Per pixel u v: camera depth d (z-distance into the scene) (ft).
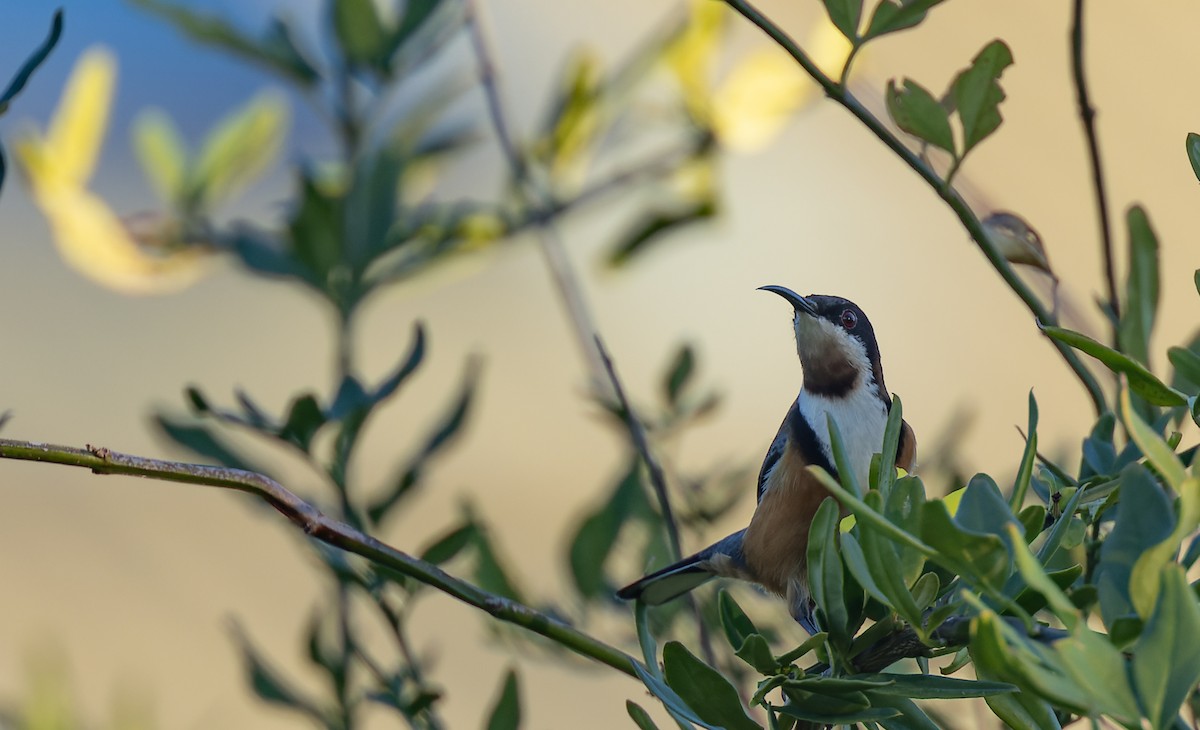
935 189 18.16
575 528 26.94
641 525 28.09
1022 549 10.93
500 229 30.30
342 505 23.89
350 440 24.00
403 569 17.03
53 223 31.78
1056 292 19.08
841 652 15.21
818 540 15.17
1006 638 11.27
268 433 23.53
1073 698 10.57
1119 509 11.79
